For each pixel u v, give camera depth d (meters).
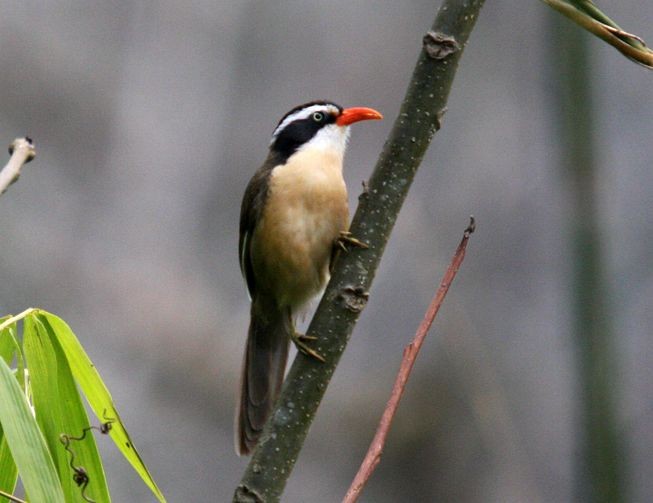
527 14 15.88
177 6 17.64
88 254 16.33
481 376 14.06
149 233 16.72
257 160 17.00
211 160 17.17
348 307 4.76
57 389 4.47
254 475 4.70
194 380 15.60
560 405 14.15
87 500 4.41
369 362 15.09
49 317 4.43
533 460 14.10
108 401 4.47
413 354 4.16
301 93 17.11
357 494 3.93
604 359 8.00
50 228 16.39
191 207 16.94
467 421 14.54
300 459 14.92
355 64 17.03
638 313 13.78
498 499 14.12
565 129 8.45
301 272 7.29
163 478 14.73
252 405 7.41
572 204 8.26
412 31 17.03
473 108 15.71
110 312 15.82
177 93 17.39
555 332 14.44
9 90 16.78
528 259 14.77
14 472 4.53
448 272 4.26
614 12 15.80
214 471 15.06
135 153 17.11
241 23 17.55
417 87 4.73
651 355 13.52
